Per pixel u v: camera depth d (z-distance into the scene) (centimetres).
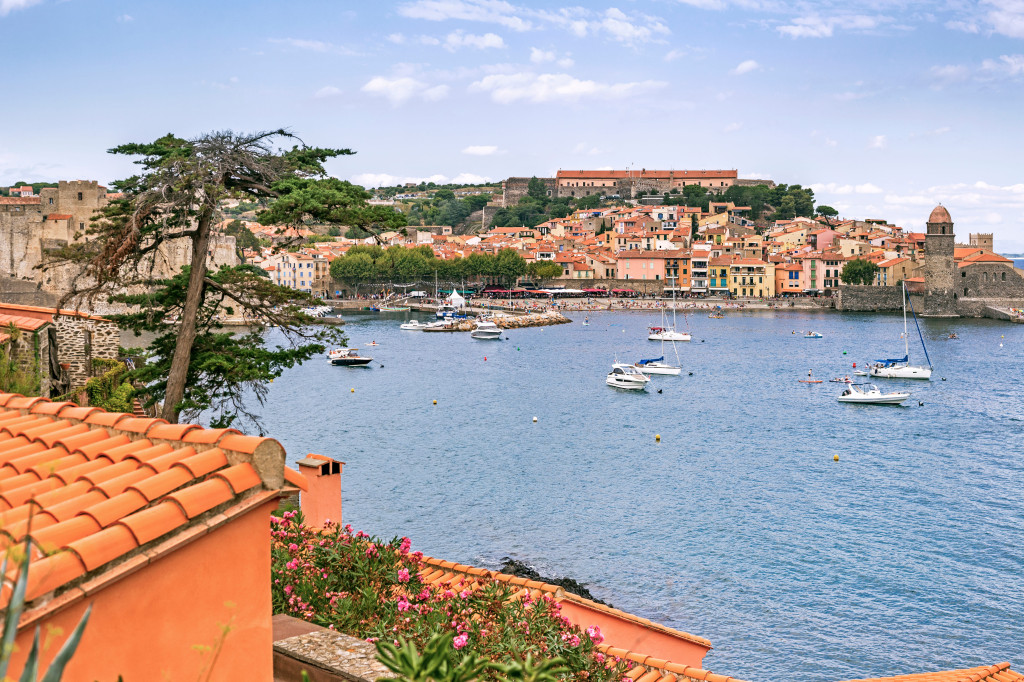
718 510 6412
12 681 709
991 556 5453
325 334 3503
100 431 1142
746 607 4719
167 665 833
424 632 1220
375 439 8906
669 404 11412
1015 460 8088
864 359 16562
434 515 6256
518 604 1388
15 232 17550
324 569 1502
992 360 16450
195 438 990
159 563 827
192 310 2995
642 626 2495
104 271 2895
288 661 1127
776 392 12525
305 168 3061
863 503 6619
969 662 4150
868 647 4291
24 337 3831
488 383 13288
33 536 796
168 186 2798
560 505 6519
